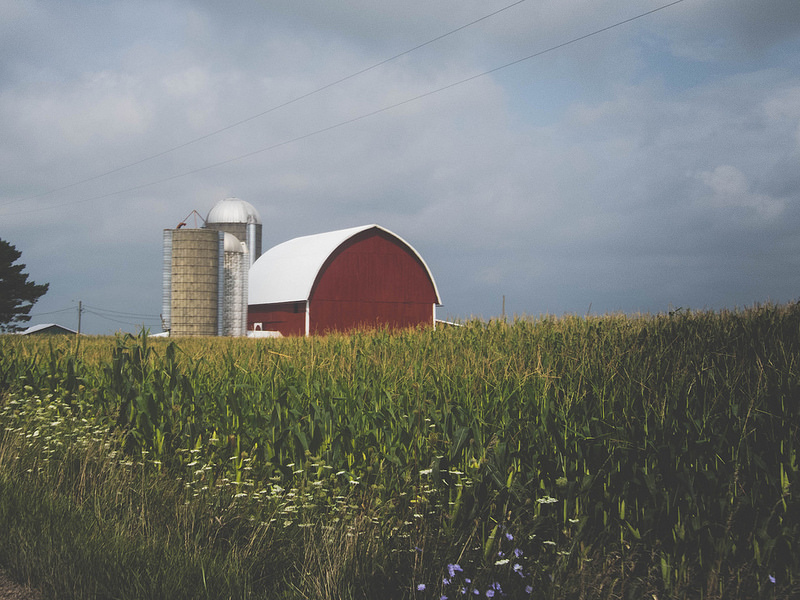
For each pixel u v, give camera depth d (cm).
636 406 644
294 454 665
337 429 691
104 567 496
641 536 470
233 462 703
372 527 530
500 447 538
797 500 458
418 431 664
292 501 595
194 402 845
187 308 5009
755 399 611
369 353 1123
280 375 962
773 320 937
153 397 843
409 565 466
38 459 762
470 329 1360
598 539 480
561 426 609
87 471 709
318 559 487
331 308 4875
